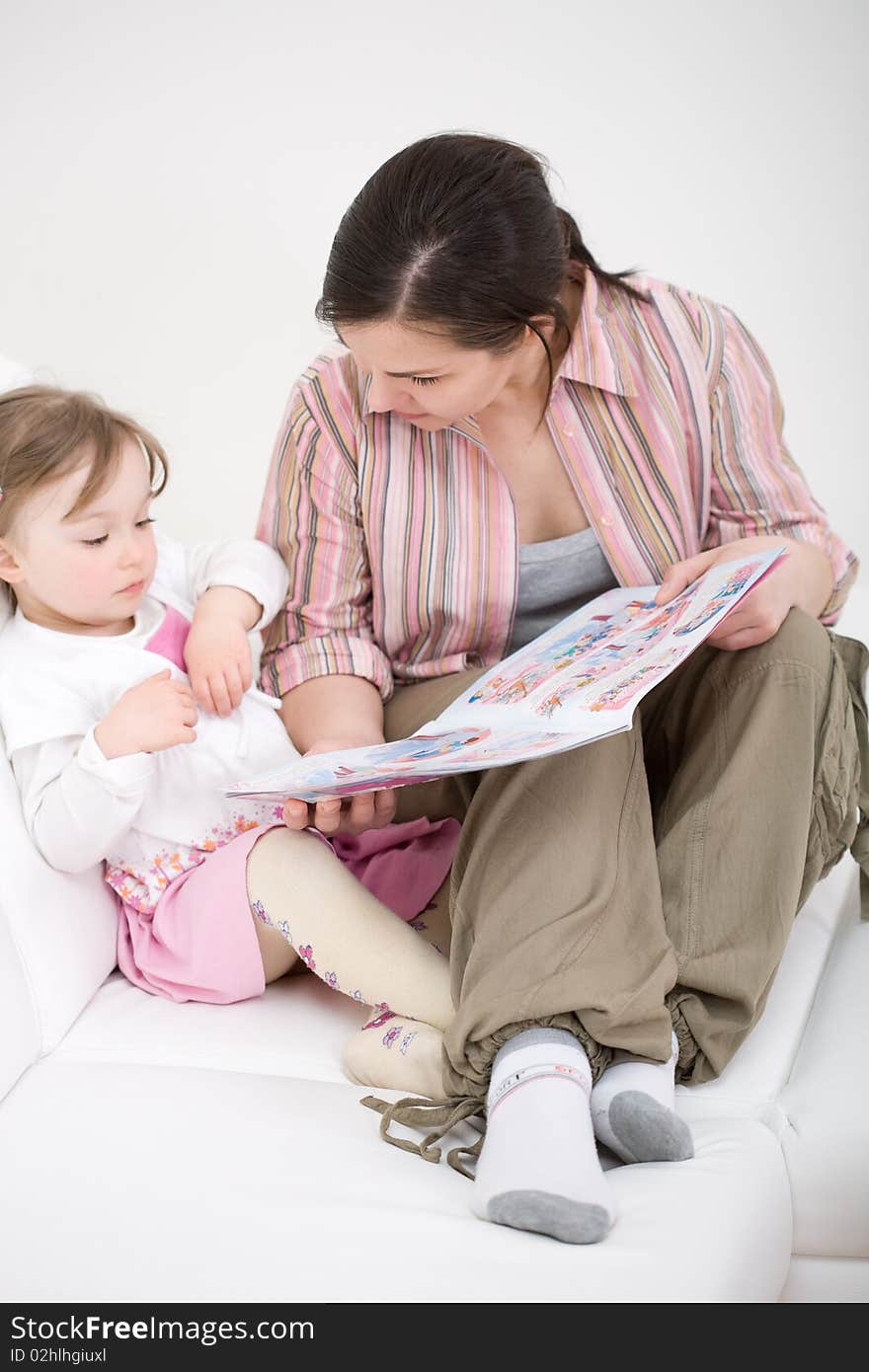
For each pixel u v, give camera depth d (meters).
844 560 1.50
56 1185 1.03
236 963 1.33
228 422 2.76
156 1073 1.20
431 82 2.78
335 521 1.55
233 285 2.79
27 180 2.78
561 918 1.15
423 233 1.21
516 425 1.48
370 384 1.46
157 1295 0.93
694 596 1.30
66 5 2.71
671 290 1.53
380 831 1.53
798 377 2.96
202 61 2.74
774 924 1.22
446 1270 0.93
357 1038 1.24
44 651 1.40
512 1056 1.09
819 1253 1.13
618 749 1.27
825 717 1.29
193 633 1.48
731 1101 1.18
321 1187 1.03
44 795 1.31
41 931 1.28
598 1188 0.98
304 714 1.51
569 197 2.87
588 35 2.77
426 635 1.58
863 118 2.78
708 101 2.80
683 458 1.50
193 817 1.41
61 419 1.34
